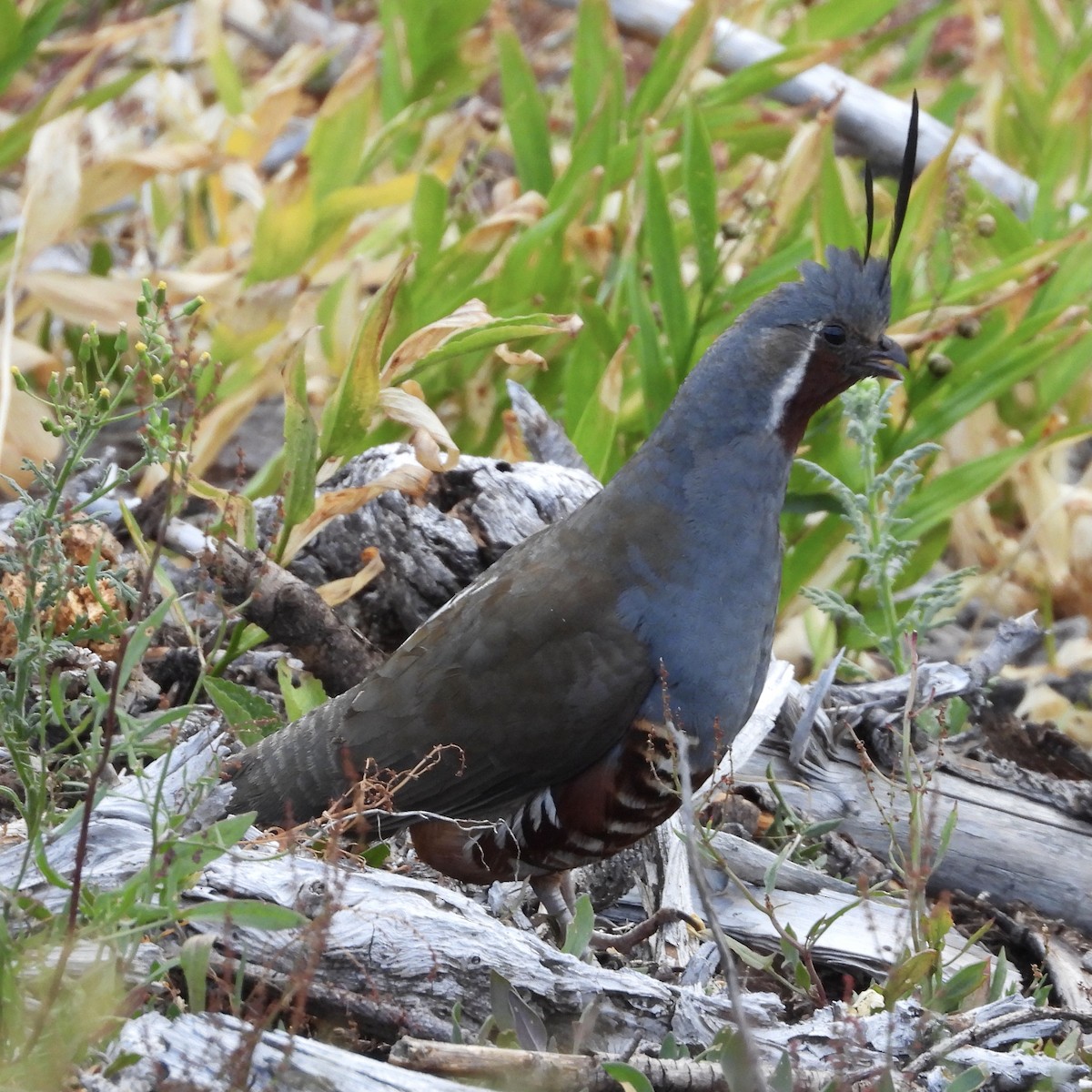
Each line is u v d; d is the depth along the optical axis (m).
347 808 8.52
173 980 6.68
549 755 8.65
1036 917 9.45
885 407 10.62
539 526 10.48
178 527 10.36
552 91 17.42
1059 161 14.92
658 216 12.43
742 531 8.76
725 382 8.88
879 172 16.05
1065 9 18.75
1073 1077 6.69
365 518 10.52
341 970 6.80
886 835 9.69
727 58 15.88
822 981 8.59
